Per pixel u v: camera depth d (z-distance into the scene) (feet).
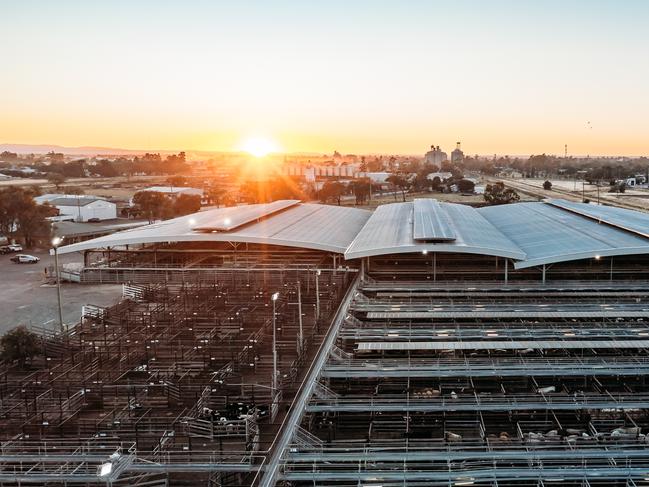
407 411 137.69
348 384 154.61
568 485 111.75
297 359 169.17
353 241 260.01
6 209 399.65
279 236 260.01
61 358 180.55
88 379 158.20
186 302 226.79
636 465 110.63
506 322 179.83
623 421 134.31
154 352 177.68
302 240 255.50
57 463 116.16
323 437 133.28
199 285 243.19
